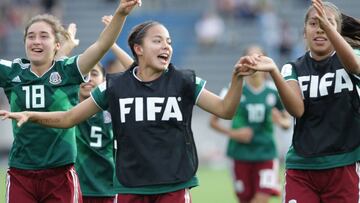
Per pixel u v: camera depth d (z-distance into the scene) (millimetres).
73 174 20953
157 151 18797
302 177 19953
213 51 75000
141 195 18750
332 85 19672
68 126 19328
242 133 32938
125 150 19031
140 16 76312
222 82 73250
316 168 19719
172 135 18891
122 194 18906
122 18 19672
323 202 20016
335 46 18688
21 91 20625
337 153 19672
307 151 19781
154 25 19281
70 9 80812
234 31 75312
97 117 23375
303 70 20031
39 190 20625
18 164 20516
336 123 19672
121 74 19391
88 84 24078
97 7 80688
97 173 23547
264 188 32844
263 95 33250
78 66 20359
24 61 21016
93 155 23484
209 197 40125
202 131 61312
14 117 18641
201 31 75375
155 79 19188
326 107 19734
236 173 33531
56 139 20453
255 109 33156
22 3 81188
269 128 33188
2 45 78125
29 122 20250
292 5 77375
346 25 20953
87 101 19344
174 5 78750
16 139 20562
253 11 75812
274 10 76750
